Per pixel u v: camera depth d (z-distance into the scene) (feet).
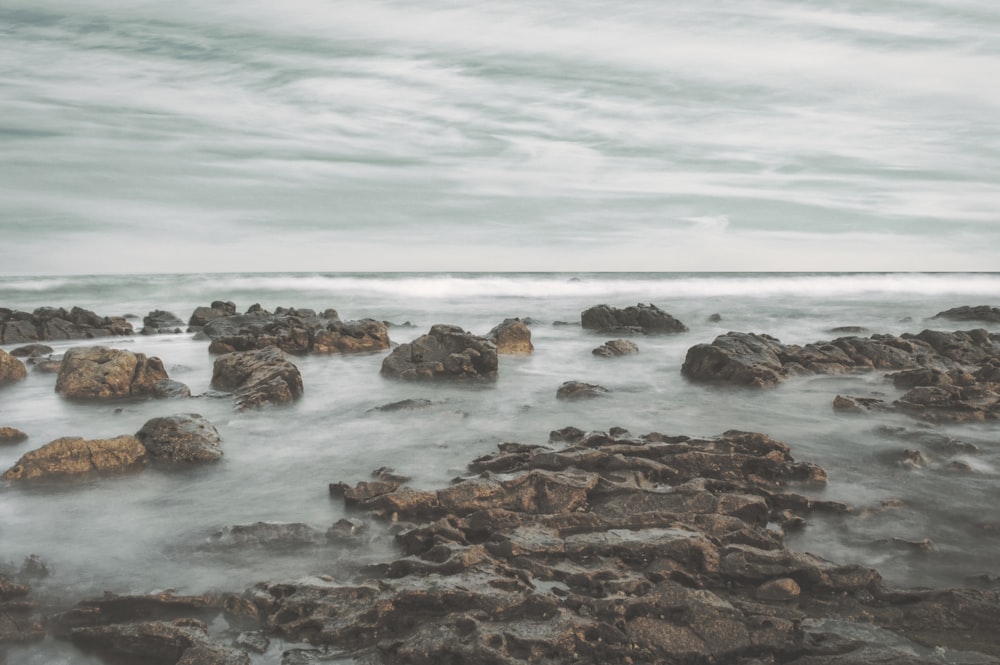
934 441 51.78
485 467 45.09
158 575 33.76
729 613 28.89
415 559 33.17
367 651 27.76
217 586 32.65
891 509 40.40
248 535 37.09
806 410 62.85
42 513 40.88
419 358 80.84
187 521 39.68
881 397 67.92
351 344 98.68
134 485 45.14
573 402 66.44
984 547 36.11
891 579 32.86
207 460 49.14
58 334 111.96
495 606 29.04
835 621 29.22
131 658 28.09
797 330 124.26
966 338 92.32
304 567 34.35
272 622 29.53
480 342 81.05
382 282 201.26
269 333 102.37
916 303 178.40
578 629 27.73
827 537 37.17
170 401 67.92
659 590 30.30
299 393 69.92
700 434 54.80
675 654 27.09
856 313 153.17
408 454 50.57
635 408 63.87
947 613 29.55
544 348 101.55
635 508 38.27
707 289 208.13
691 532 34.76
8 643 28.81
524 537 34.83
